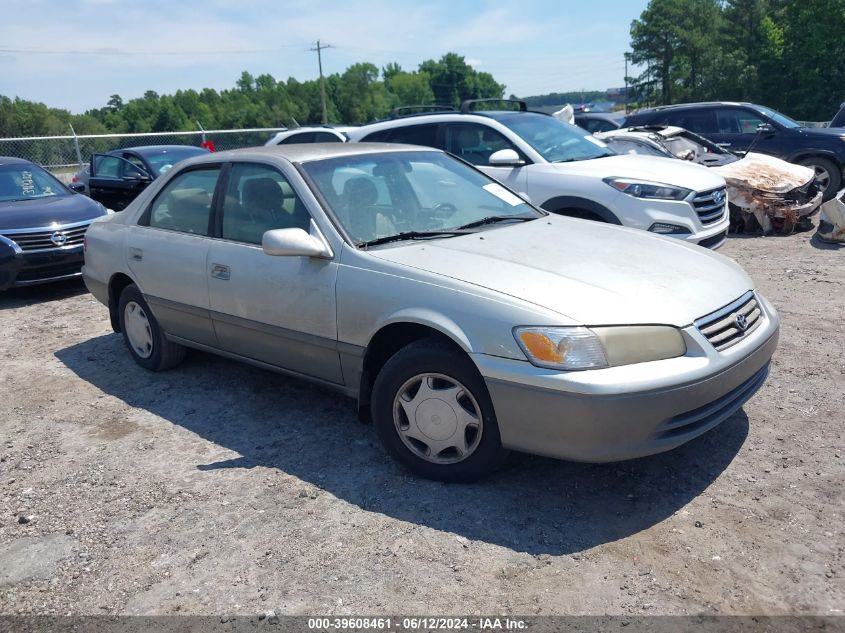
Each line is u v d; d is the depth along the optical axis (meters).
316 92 116.81
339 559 3.03
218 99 113.75
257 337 4.32
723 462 3.62
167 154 12.84
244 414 4.61
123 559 3.15
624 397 2.98
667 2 62.44
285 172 4.21
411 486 3.57
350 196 4.12
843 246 8.48
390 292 3.54
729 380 3.27
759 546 2.95
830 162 11.51
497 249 3.76
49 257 7.97
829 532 3.01
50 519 3.52
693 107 13.24
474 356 3.21
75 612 2.84
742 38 54.59
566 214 7.36
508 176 7.61
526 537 3.10
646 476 3.54
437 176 4.66
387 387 3.58
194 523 3.39
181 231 4.84
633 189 6.94
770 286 6.91
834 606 2.59
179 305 4.82
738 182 9.53
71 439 4.41
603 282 3.38
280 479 3.75
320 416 4.52
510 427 3.21
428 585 2.83
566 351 3.04
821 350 5.07
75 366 5.77
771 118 12.31
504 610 2.67
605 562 2.91
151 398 4.97
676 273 3.58
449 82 141.00
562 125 8.44
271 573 2.98
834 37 44.56
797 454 3.66
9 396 5.21
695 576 2.79
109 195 12.93
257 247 4.26
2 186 8.91
